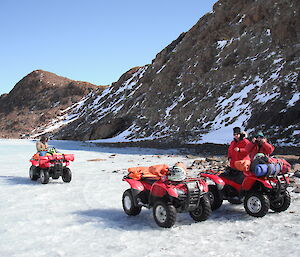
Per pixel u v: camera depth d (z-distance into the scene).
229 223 6.72
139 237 6.02
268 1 48.28
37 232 6.40
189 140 35.00
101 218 7.37
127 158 21.34
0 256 5.23
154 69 66.75
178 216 7.48
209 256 4.99
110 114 68.50
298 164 13.26
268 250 5.11
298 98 31.11
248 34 48.62
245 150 7.54
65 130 79.62
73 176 13.52
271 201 7.27
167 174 6.93
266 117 31.72
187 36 63.81
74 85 118.88
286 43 41.62
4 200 9.22
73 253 5.30
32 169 12.52
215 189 7.92
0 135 96.00
